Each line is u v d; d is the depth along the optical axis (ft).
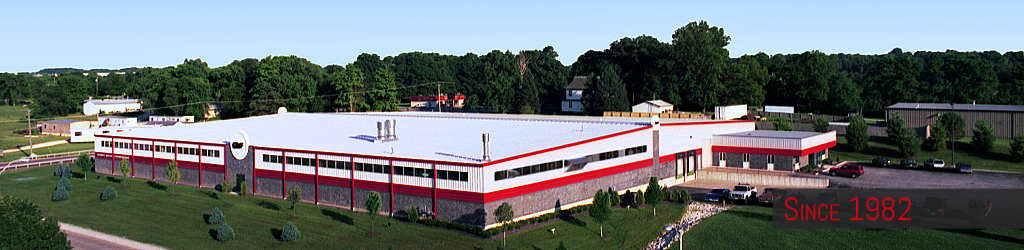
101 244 148.36
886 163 248.11
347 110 516.73
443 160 163.63
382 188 174.91
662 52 454.40
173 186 217.36
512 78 547.49
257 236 152.46
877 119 417.90
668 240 147.95
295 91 520.42
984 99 418.92
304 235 152.25
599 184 189.98
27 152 354.33
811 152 233.14
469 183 157.28
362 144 200.13
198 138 234.17
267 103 496.23
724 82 423.64
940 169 236.02
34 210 128.26
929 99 431.43
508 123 239.50
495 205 157.69
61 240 128.26
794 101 481.87
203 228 160.86
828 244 141.18
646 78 442.91
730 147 240.73
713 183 221.46
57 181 239.71
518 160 163.84
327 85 545.03
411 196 169.17
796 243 142.51
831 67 484.74
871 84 464.65
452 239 146.72
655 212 174.29
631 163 202.69
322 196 189.06
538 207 170.19
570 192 180.04
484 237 147.23
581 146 183.11
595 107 418.72
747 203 183.93
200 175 224.94
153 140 241.55
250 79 598.75
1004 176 222.69
